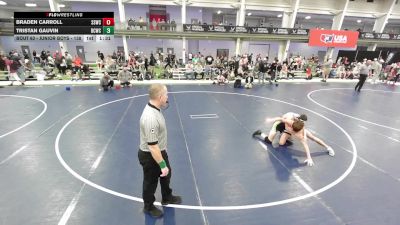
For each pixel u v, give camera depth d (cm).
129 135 653
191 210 365
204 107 947
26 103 962
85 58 2494
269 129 722
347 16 2523
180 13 2492
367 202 394
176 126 732
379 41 2348
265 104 1017
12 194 396
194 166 498
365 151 588
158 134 292
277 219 351
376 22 2591
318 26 3250
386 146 621
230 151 571
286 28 2164
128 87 1341
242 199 395
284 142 599
